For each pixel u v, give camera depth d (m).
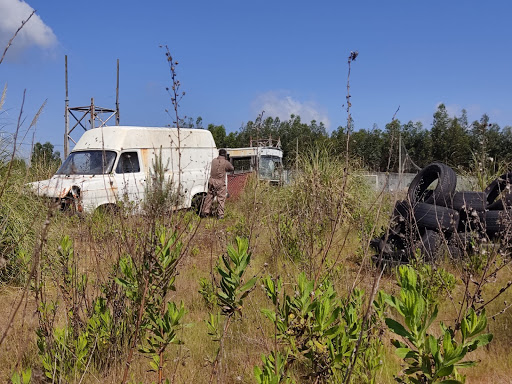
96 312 3.64
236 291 2.58
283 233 5.85
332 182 8.83
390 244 6.33
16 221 5.30
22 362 3.21
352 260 6.14
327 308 2.52
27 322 3.93
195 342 3.84
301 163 10.38
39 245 2.00
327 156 11.05
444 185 6.61
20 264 4.40
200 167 12.30
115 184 10.02
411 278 2.09
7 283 5.14
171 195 2.66
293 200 7.23
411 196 6.72
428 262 5.65
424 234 6.18
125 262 3.11
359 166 11.50
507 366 3.46
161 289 2.77
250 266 5.26
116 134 11.03
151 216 2.59
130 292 2.97
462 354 1.81
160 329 2.65
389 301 2.00
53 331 3.30
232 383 3.20
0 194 2.15
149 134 11.51
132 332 3.43
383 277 5.53
